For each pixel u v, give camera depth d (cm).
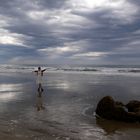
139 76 4494
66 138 847
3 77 4009
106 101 1173
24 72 5641
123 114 1104
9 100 1628
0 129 909
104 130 965
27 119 1098
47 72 6056
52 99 1686
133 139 861
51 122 1059
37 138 824
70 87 2486
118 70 6794
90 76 4472
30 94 1938
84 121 1095
